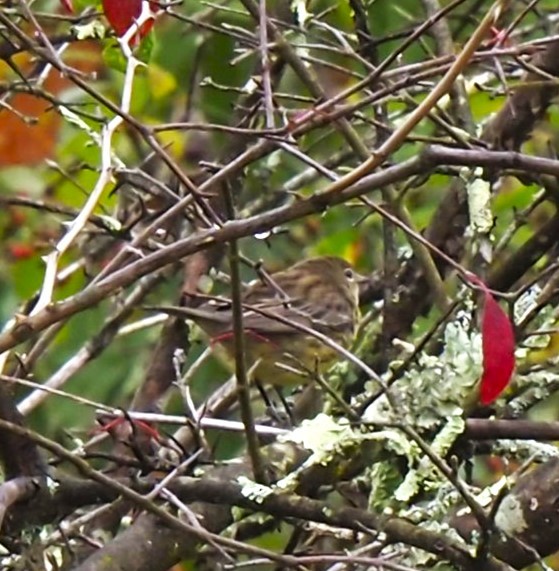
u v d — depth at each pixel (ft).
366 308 48.73
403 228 22.75
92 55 37.60
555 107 36.99
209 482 24.53
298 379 39.29
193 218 29.99
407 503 25.79
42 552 24.73
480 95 36.96
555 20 36.35
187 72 41.83
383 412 26.21
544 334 27.99
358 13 32.19
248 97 34.40
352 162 38.09
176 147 39.91
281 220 20.58
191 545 25.72
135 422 26.35
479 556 22.97
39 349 31.32
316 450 25.09
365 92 34.32
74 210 32.37
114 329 33.17
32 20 23.54
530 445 27.14
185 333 33.32
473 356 26.21
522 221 31.86
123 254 25.31
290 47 29.32
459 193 32.71
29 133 37.76
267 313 25.29
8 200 31.42
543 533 25.68
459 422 25.50
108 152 26.14
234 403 33.94
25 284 37.50
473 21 36.83
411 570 22.35
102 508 26.99
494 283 31.58
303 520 24.70
